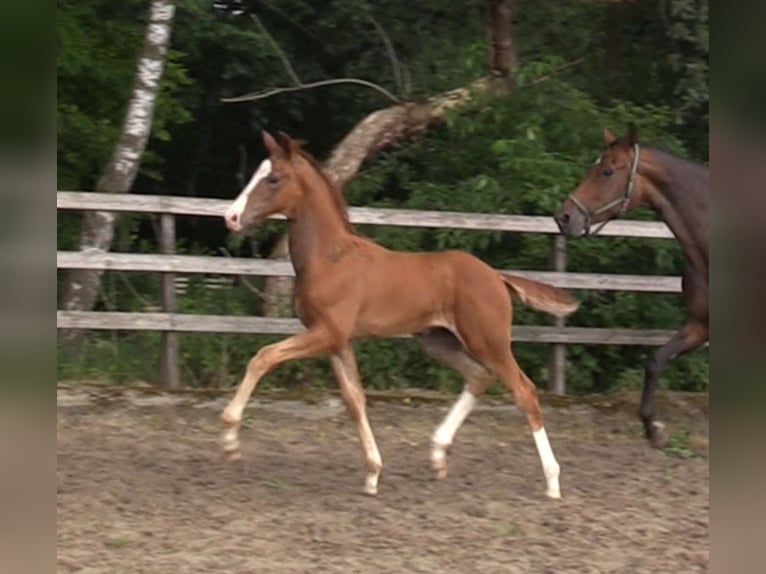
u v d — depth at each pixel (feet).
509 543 16.94
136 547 15.97
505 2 31.71
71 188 34.32
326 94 40.68
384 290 19.06
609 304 29.35
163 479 19.85
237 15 40.55
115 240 32.24
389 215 26.30
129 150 28.76
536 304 19.92
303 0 39.06
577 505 19.27
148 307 28.04
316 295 18.75
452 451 23.52
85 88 34.88
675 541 17.30
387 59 38.93
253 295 29.63
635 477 21.58
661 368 23.73
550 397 26.94
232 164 42.75
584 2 35.09
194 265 25.63
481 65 34.83
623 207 23.45
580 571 15.74
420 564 15.75
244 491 19.27
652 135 32.55
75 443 22.35
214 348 27.50
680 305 29.17
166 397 25.34
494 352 19.35
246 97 35.06
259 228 30.86
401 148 34.40
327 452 22.94
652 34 35.81
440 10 37.91
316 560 15.74
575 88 34.17
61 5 32.78
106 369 26.58
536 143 30.96
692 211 23.15
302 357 18.84
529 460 22.91
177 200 25.53
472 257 19.79
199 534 16.71
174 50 37.47
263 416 25.36
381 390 27.40
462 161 33.91
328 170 32.09
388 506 18.72
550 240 27.55
